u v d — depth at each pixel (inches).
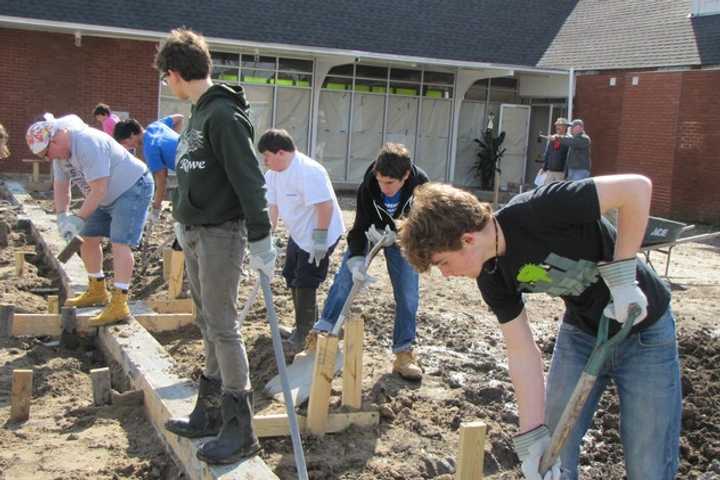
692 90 748.6
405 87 890.7
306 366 220.5
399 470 175.8
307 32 841.5
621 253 119.3
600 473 183.5
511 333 131.7
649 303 126.9
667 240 387.9
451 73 905.5
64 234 237.3
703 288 414.9
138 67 757.3
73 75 740.0
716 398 221.3
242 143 151.2
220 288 157.9
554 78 895.7
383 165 202.7
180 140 161.8
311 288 242.5
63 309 264.2
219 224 157.1
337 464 176.7
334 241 241.9
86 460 184.9
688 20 828.0
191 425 171.3
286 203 236.1
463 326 288.8
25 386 207.2
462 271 120.5
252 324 277.3
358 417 194.1
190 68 156.1
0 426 204.7
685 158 756.0
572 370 135.5
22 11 714.2
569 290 127.6
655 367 128.0
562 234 121.0
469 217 114.7
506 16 973.8
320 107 858.8
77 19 733.3
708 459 190.5
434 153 915.4
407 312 222.5
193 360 244.8
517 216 120.3
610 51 862.5
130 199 253.8
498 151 923.4
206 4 816.9
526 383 130.3
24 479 174.4
